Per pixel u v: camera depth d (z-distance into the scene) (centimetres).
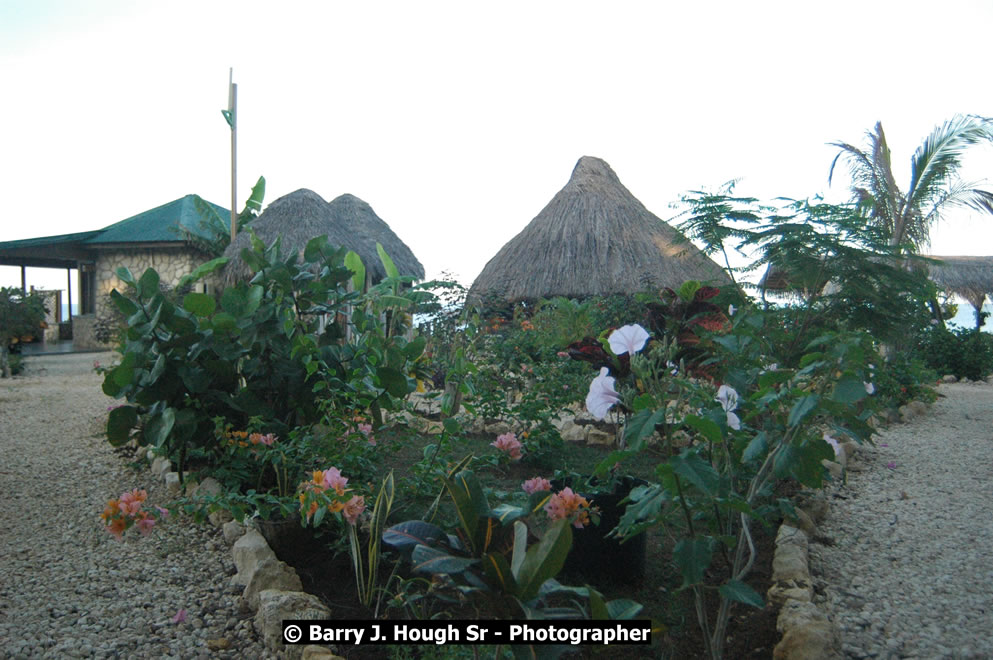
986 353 1354
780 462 194
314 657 225
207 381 383
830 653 226
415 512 331
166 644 251
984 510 418
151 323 377
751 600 189
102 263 1950
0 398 873
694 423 184
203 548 337
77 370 1341
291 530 308
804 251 540
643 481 307
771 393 220
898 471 516
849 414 218
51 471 488
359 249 1286
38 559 331
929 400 858
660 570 305
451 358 699
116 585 300
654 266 1248
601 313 895
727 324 379
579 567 295
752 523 361
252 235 444
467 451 484
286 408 421
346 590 281
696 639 248
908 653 247
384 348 462
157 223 1942
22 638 256
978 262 1894
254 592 276
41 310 1355
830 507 415
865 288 530
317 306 447
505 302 1102
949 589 303
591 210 1340
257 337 402
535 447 450
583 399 555
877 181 1067
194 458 452
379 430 381
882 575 320
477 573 169
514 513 193
